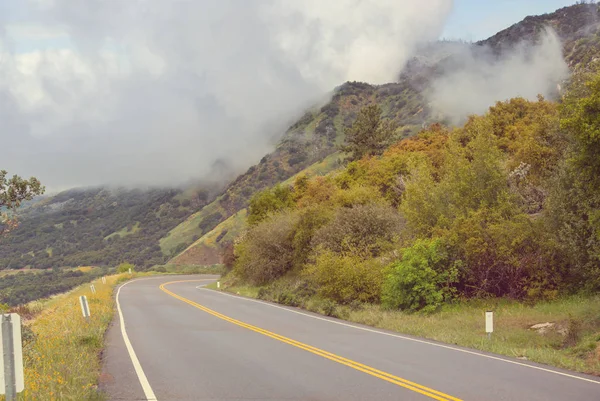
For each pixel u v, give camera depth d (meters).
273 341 14.55
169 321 20.11
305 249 36.19
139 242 192.62
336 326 18.25
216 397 8.25
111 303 28.56
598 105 14.59
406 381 9.23
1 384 5.50
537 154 25.56
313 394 8.37
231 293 38.62
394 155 48.06
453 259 21.69
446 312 20.11
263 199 55.47
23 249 199.62
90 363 10.65
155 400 8.10
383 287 23.22
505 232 20.14
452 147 25.38
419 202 25.45
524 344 14.10
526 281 19.70
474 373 9.95
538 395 8.22
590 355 11.84
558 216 18.94
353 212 30.98
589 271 17.95
